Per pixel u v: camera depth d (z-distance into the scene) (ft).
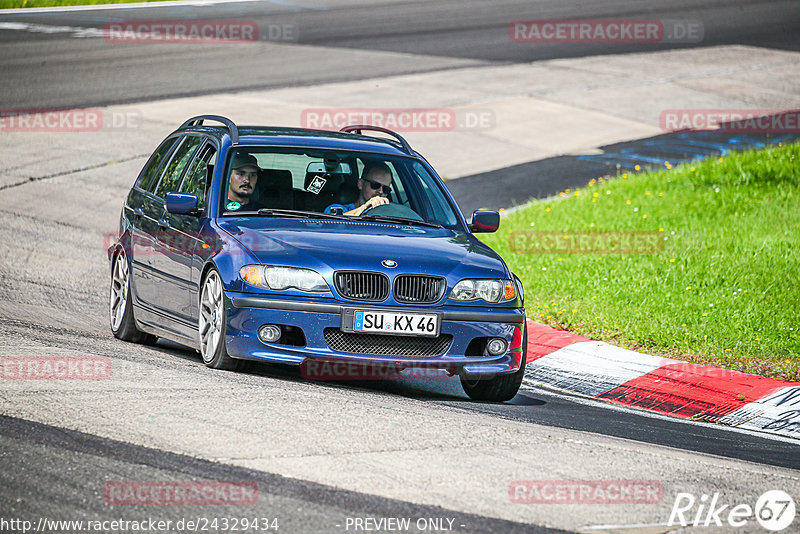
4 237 156.66
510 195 200.13
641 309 127.54
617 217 175.01
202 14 412.57
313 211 96.99
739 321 122.42
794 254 148.36
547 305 130.72
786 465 78.43
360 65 316.81
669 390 102.94
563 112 270.46
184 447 64.39
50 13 402.52
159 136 228.63
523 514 57.57
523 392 100.32
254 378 84.94
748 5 460.55
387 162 102.78
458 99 277.85
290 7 436.76
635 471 68.03
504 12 428.97
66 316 116.37
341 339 85.51
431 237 94.89
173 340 97.30
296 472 61.26
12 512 53.42
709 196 187.11
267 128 106.22
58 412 69.77
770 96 297.53
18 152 212.43
